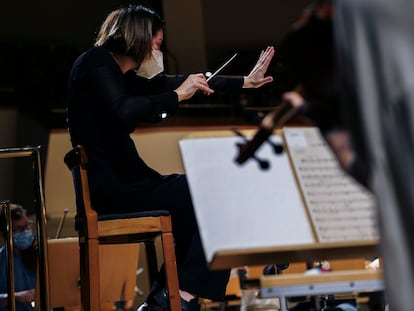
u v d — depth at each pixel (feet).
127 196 17.94
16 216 29.48
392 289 6.48
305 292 9.73
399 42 6.38
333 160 10.99
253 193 10.25
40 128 59.93
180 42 65.00
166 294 18.04
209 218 9.84
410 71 6.26
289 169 10.83
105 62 18.06
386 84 6.46
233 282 35.99
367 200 10.77
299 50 8.17
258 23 69.21
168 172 64.59
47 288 18.30
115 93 17.54
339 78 7.15
